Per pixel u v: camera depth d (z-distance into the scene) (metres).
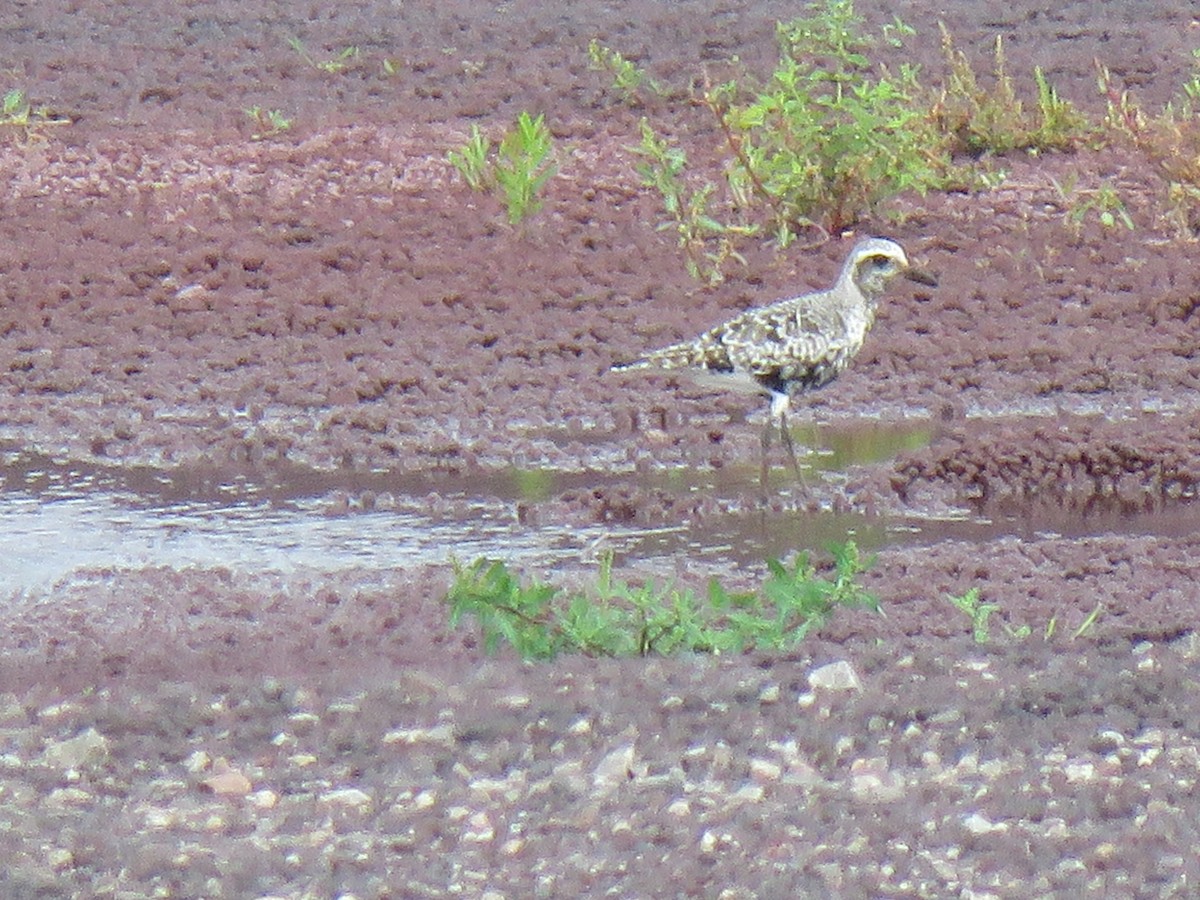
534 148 27.19
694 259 25.86
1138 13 37.38
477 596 15.61
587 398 22.59
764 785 13.23
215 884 12.02
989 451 20.64
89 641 16.70
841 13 29.72
